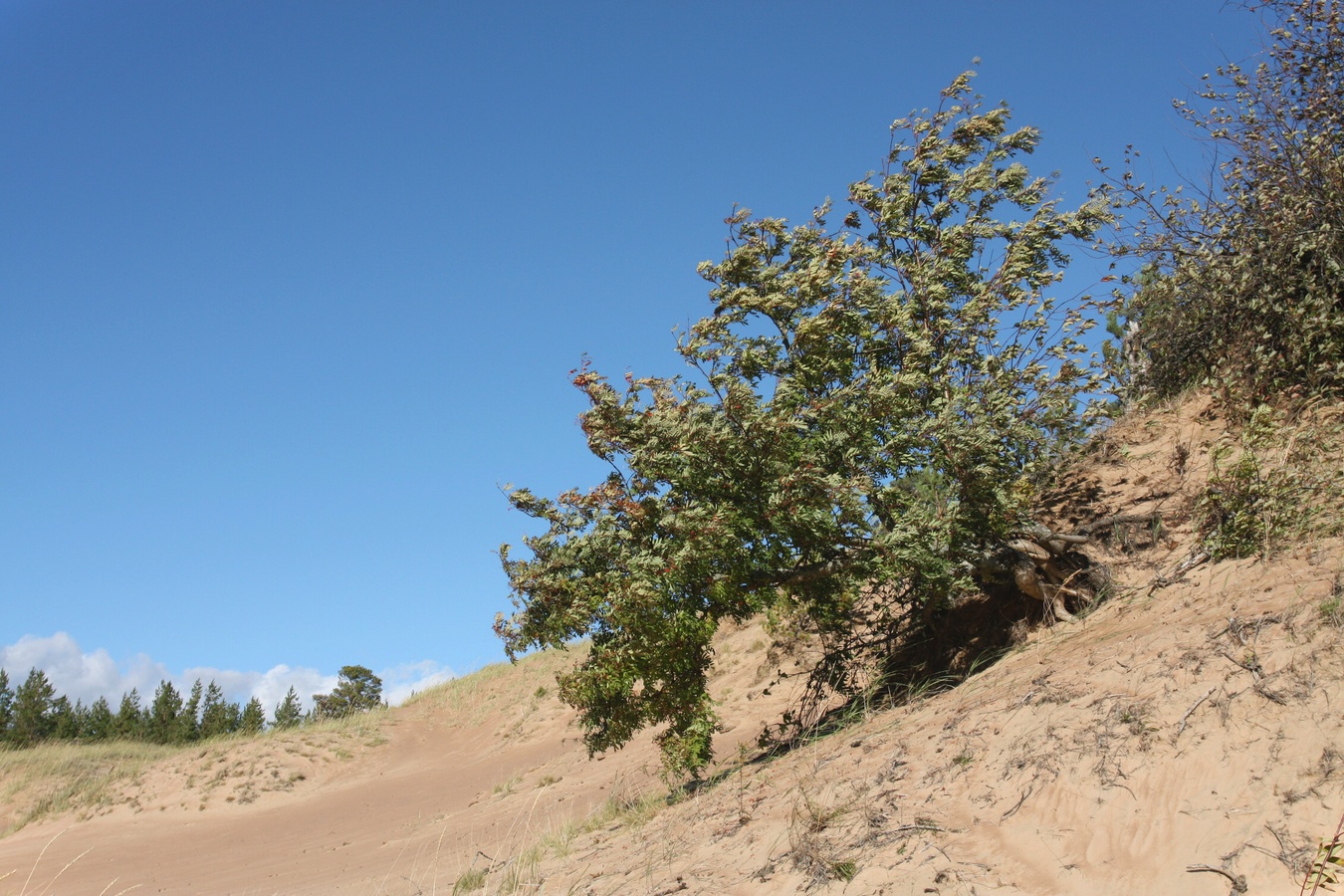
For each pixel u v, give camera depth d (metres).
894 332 10.66
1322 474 7.41
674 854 7.14
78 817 24.89
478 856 11.02
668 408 9.94
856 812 6.11
